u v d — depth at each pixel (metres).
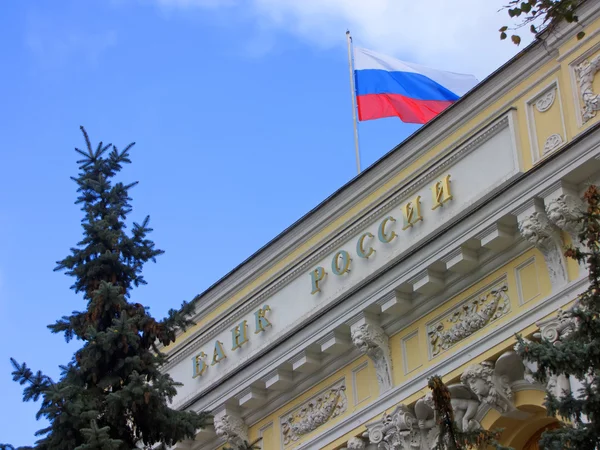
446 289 26.64
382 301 27.27
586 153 23.98
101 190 25.05
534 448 25.61
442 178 27.42
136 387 23.03
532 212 24.66
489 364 25.17
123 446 23.06
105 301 23.89
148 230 25.16
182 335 33.38
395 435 26.47
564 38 25.89
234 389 30.20
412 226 27.77
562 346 17.50
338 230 29.53
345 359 28.50
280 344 29.25
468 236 25.77
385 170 28.91
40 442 22.73
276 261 31.30
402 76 32.59
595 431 17.22
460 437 17.98
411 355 27.03
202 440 31.34
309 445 28.48
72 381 23.44
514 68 26.78
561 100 25.61
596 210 18.58
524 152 25.95
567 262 24.38
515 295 25.23
